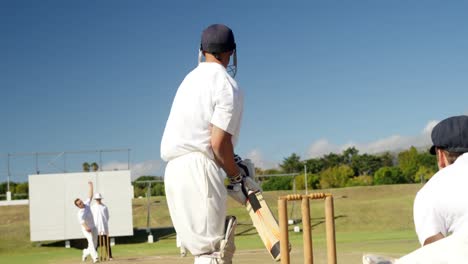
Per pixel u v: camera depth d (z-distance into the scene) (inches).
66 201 1038.4
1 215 1302.9
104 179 1043.3
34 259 884.6
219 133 141.5
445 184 131.8
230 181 148.4
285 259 140.5
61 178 1039.0
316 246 812.0
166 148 148.4
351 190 1686.8
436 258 101.7
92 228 738.2
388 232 1155.9
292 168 3088.1
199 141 144.0
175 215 147.6
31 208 1035.9
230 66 155.4
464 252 100.7
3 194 1455.5
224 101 142.6
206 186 142.8
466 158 134.9
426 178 2353.6
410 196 1472.7
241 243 1011.9
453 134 136.9
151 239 1110.4
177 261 715.4
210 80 144.9
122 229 1039.0
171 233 1200.2
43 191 1037.2
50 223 1034.7
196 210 143.6
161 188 1716.3
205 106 143.9
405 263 104.2
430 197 132.9
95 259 736.3
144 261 729.6
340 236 1087.0
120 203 1042.1
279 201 145.1
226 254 145.8
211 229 144.2
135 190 1739.7
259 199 144.9
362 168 3053.6
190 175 143.6
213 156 145.2
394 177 2428.6
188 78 150.2
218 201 144.3
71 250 1040.8
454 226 130.9
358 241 934.4
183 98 147.7
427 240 131.5
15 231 1159.0
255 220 144.7
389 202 1389.0
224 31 151.0
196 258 146.9
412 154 2516.0
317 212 1316.4
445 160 140.2
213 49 150.6
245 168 149.9
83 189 1042.1
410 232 1130.7
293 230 1151.6
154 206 1450.5
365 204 1382.9
